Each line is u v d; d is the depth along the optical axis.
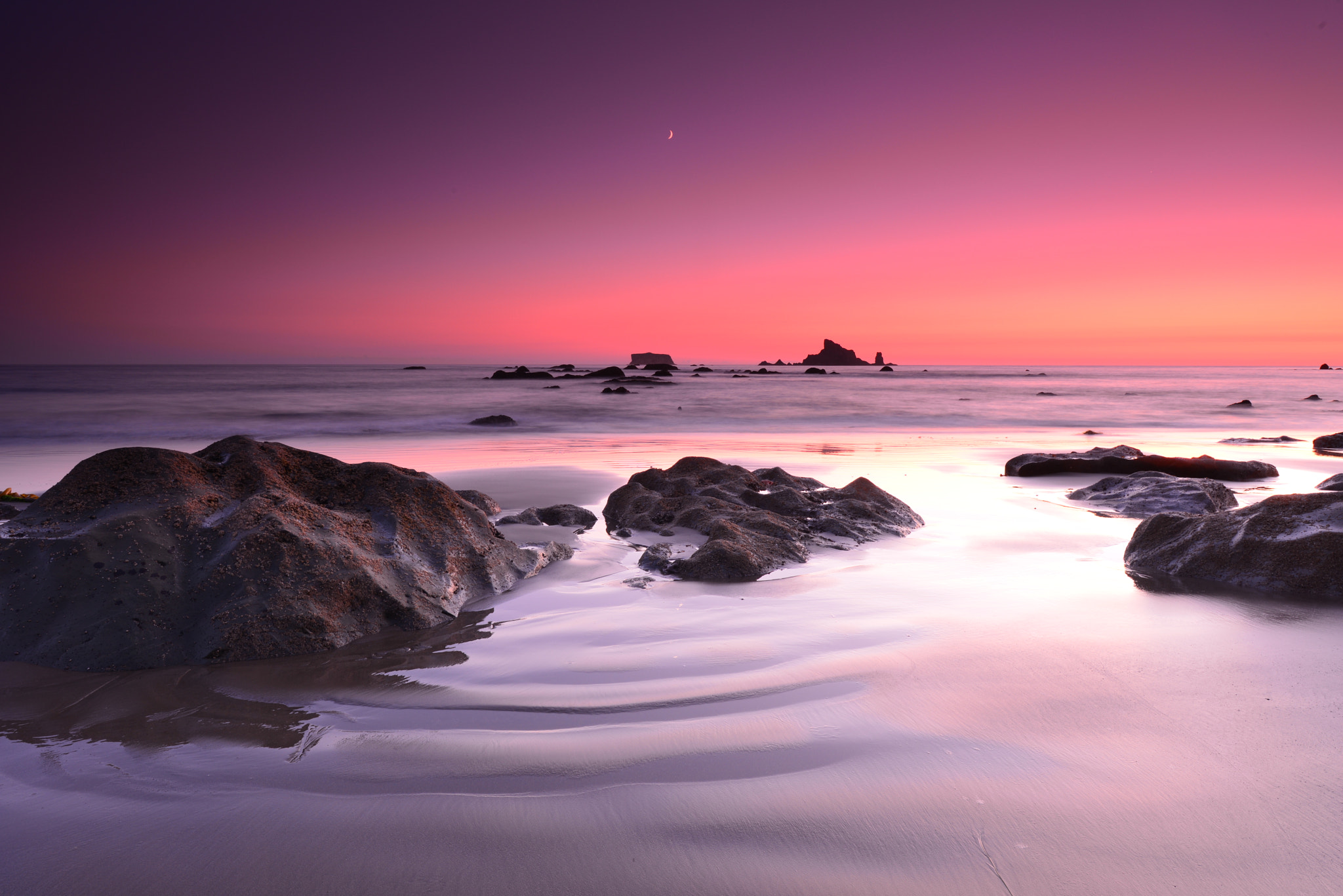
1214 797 3.01
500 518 9.09
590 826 2.86
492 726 3.77
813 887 2.50
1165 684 4.19
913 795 3.04
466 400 43.41
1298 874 2.54
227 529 5.48
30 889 2.54
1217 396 50.88
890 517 8.97
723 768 3.27
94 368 180.50
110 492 5.64
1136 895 2.44
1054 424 28.27
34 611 4.88
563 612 5.79
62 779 3.29
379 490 6.50
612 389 53.84
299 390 54.97
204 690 4.30
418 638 5.23
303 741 3.63
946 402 42.28
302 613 5.03
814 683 4.23
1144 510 9.86
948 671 4.40
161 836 2.85
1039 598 6.02
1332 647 4.82
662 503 9.28
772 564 7.11
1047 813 2.90
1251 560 6.46
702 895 2.48
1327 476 13.45
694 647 4.89
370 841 2.80
